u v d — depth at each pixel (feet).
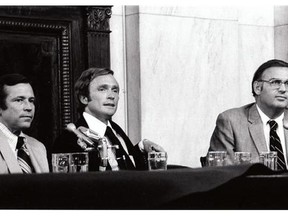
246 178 6.49
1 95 12.84
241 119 16.72
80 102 14.38
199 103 22.56
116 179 6.20
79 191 6.13
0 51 19.79
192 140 22.40
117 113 21.86
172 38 22.09
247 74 24.68
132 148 14.10
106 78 14.32
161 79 21.88
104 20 21.39
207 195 6.28
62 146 13.03
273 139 16.51
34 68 20.34
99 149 12.37
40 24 20.43
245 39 24.68
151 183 6.13
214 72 22.89
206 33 22.75
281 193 6.57
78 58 21.15
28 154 12.24
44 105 20.36
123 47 22.11
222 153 12.41
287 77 16.66
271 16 25.39
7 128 12.67
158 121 21.79
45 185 6.18
